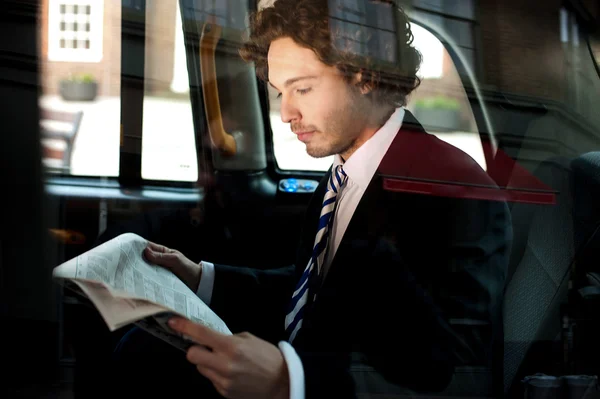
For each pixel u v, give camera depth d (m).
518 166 1.53
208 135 1.75
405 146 1.42
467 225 1.38
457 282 1.35
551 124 1.57
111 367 1.18
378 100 1.44
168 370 1.24
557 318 1.45
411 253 1.35
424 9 1.50
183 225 1.72
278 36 1.44
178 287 1.43
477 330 1.34
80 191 1.35
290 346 1.24
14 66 1.12
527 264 1.46
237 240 1.77
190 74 1.63
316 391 1.20
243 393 1.16
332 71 1.42
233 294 1.55
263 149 1.87
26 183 1.10
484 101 1.55
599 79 1.61
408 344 1.30
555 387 1.39
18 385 1.07
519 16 1.57
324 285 1.36
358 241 1.36
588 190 1.51
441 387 1.30
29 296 1.08
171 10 1.53
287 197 1.85
